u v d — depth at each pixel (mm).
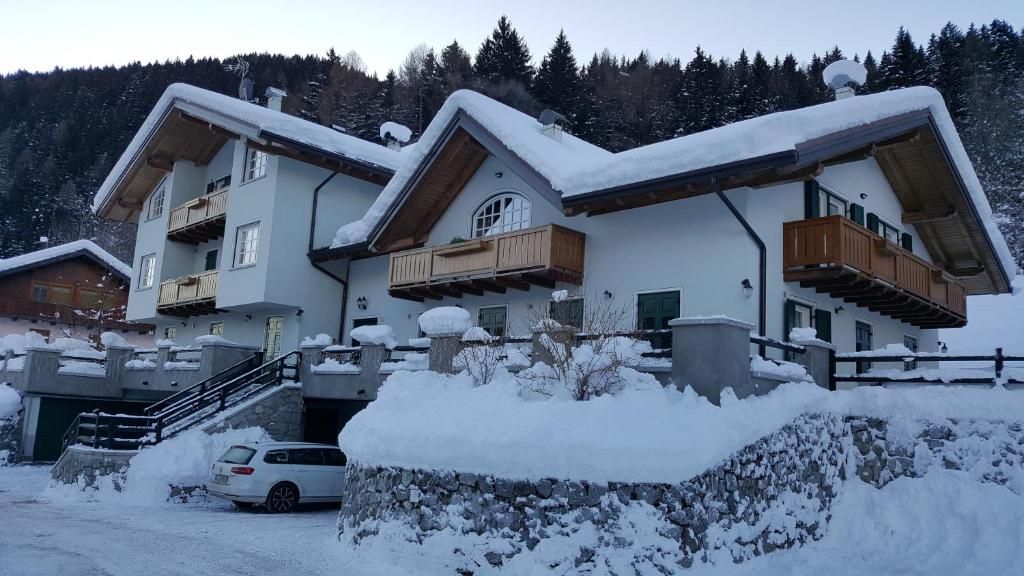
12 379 23734
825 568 9305
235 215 24125
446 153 19375
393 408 11555
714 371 9906
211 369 19797
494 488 9156
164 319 29531
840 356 12781
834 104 13727
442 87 77688
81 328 42719
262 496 14266
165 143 27922
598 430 8859
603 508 8539
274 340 23609
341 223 24078
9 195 77438
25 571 8578
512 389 10703
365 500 10688
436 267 18703
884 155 18031
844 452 11508
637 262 16016
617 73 86500
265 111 22984
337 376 17234
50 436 23000
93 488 15891
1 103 95375
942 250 21250
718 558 8695
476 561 8992
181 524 12648
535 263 16391
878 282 15008
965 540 9758
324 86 83812
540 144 17266
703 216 15031
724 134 13367
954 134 17031
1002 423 10523
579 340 11469
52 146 85438
